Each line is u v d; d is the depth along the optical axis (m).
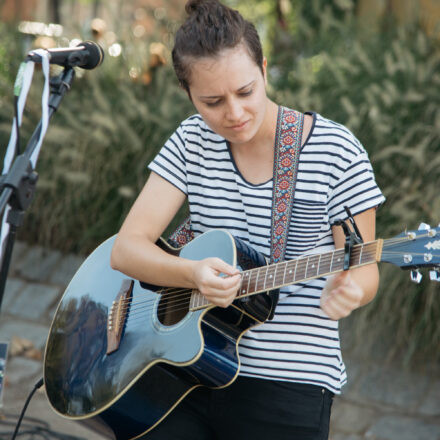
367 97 5.50
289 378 2.22
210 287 2.14
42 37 7.54
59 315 2.76
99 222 6.13
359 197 2.15
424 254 1.87
